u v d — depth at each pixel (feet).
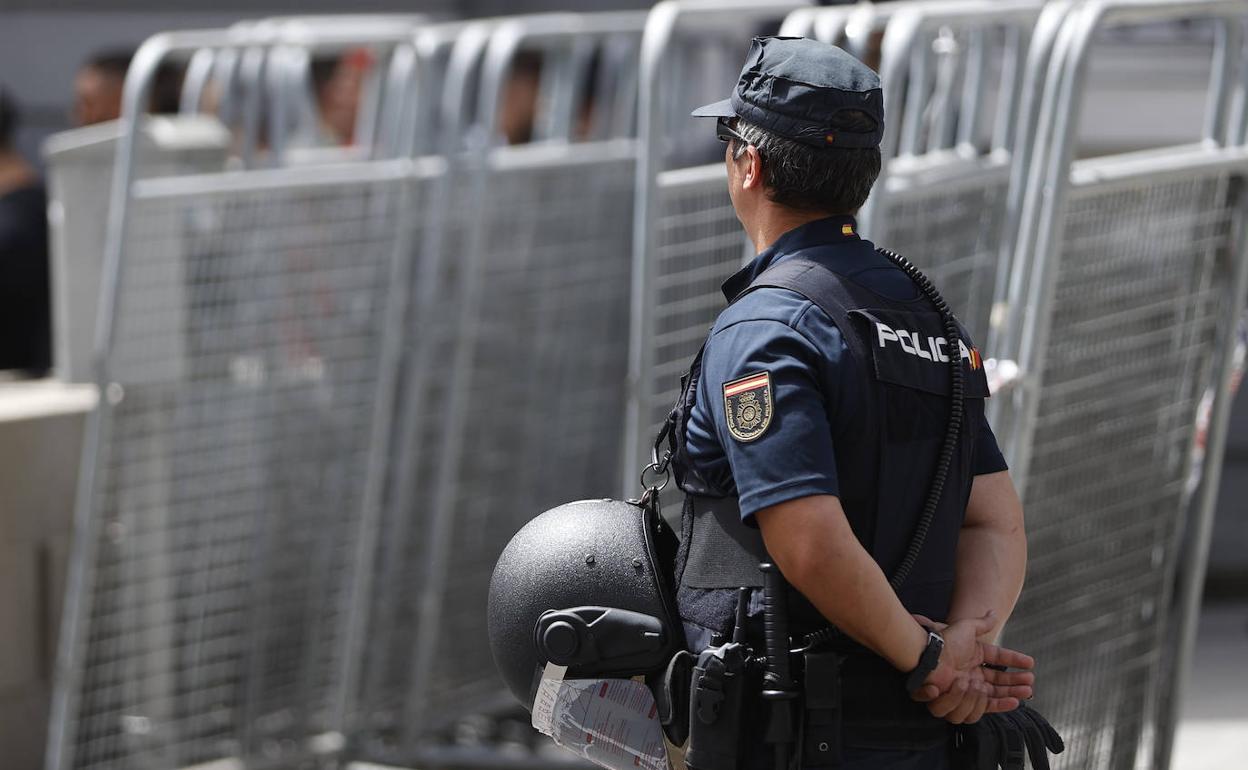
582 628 28.17
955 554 28.19
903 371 26.84
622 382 68.69
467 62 56.85
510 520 64.39
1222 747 58.44
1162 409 44.37
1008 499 29.76
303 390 55.83
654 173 39.99
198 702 55.06
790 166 27.35
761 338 26.32
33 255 64.85
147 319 51.49
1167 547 45.80
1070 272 39.86
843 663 26.91
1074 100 37.22
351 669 58.95
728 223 45.73
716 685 26.61
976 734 27.61
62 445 56.65
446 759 60.95
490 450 62.75
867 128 27.40
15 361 65.05
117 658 52.37
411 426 58.34
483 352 61.36
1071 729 44.11
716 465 27.07
